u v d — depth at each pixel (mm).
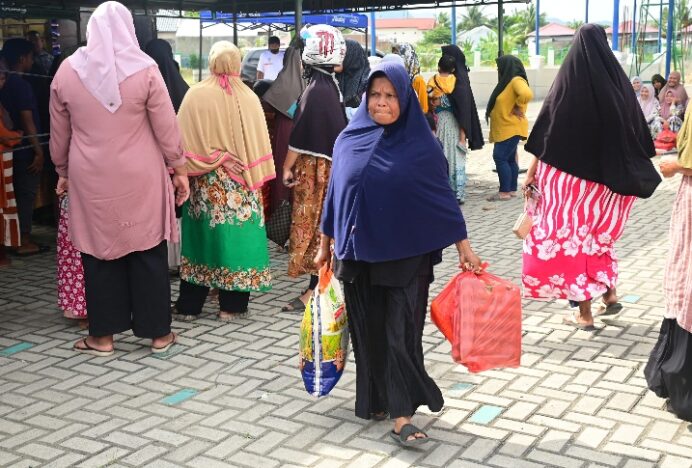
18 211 7621
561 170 5062
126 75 4715
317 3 12406
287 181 5922
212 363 5000
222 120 5473
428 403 3881
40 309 6145
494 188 11055
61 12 10969
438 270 7012
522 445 3865
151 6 11281
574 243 5168
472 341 3867
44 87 8094
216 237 5602
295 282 6766
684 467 3631
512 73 9828
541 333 5371
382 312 3887
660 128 14102
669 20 19344
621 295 6133
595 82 4930
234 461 3789
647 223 8555
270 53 15828
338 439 3975
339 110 5887
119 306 5094
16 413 4348
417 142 3742
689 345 3930
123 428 4148
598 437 3926
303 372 4066
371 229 3709
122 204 4844
